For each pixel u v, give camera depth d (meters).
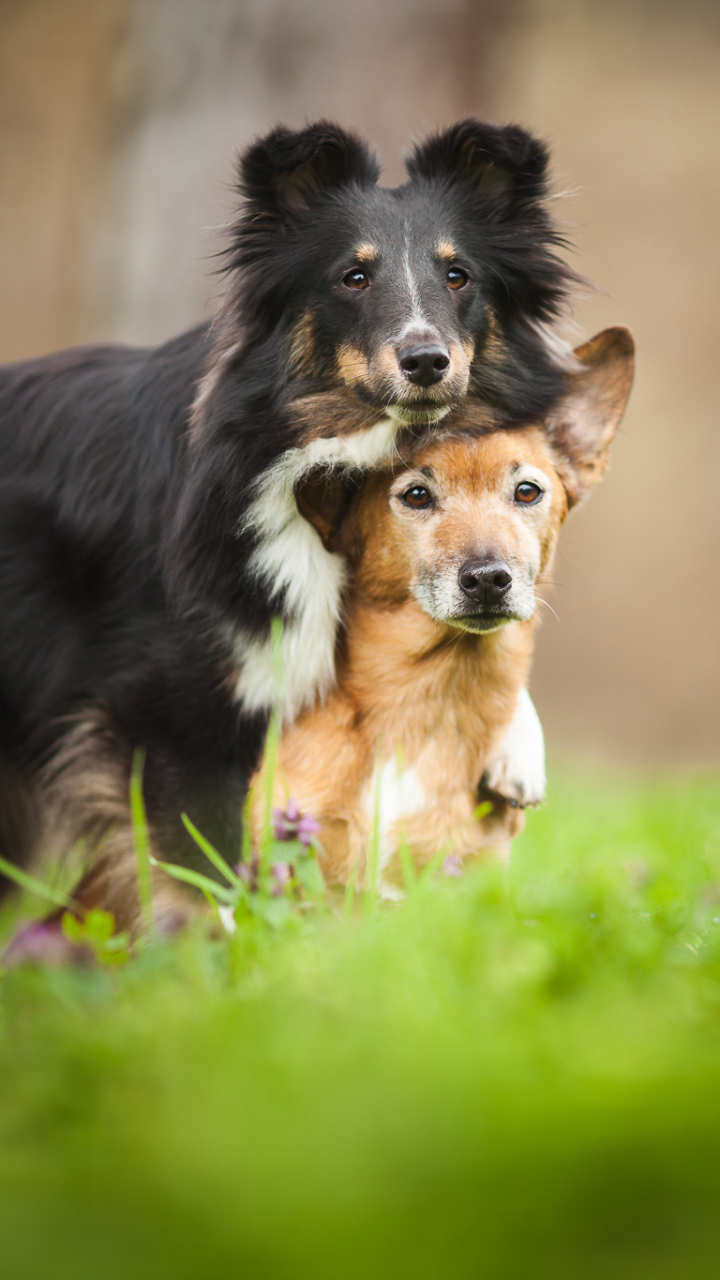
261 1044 4.05
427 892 5.61
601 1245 2.83
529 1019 4.21
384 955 4.80
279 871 5.84
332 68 16.36
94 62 29.52
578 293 7.74
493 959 4.73
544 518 7.12
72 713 7.40
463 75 16.69
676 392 29.81
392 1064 3.76
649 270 30.11
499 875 6.12
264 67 16.42
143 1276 2.77
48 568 7.55
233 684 7.06
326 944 5.15
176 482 7.12
